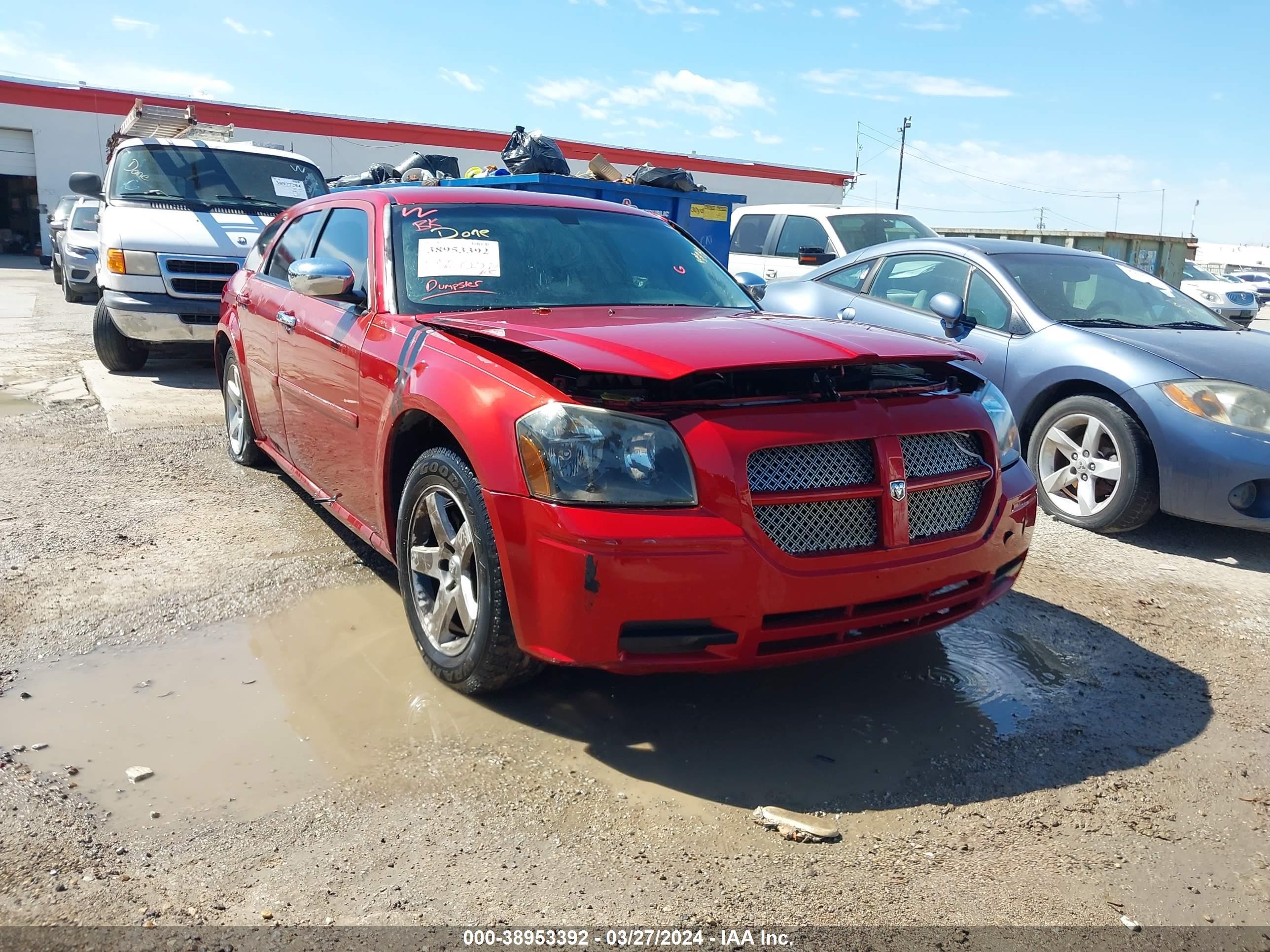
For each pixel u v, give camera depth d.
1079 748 3.01
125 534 4.64
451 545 3.12
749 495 2.66
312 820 2.52
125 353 8.99
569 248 4.12
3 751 2.79
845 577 2.74
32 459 5.98
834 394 2.92
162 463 5.98
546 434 2.70
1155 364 4.94
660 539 2.59
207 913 2.17
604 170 9.19
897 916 2.23
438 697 3.19
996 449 3.17
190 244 8.47
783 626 2.71
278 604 3.90
